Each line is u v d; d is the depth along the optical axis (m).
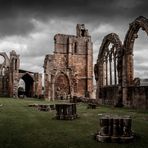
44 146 9.25
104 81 38.78
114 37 33.28
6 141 9.95
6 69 76.31
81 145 9.42
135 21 27.91
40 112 22.22
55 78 59.09
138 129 12.68
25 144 9.51
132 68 29.84
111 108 27.59
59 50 66.25
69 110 17.02
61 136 11.03
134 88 27.61
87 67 68.00
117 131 10.11
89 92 66.12
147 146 9.26
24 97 68.06
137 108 26.66
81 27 69.31
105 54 38.09
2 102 38.56
